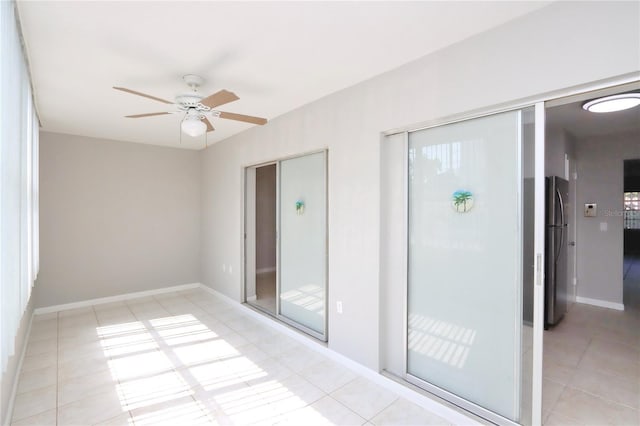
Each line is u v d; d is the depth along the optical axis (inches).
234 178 186.5
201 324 158.4
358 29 78.3
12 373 95.9
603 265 176.7
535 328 74.9
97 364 117.5
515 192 77.4
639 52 59.2
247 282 185.3
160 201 214.4
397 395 98.0
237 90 116.8
